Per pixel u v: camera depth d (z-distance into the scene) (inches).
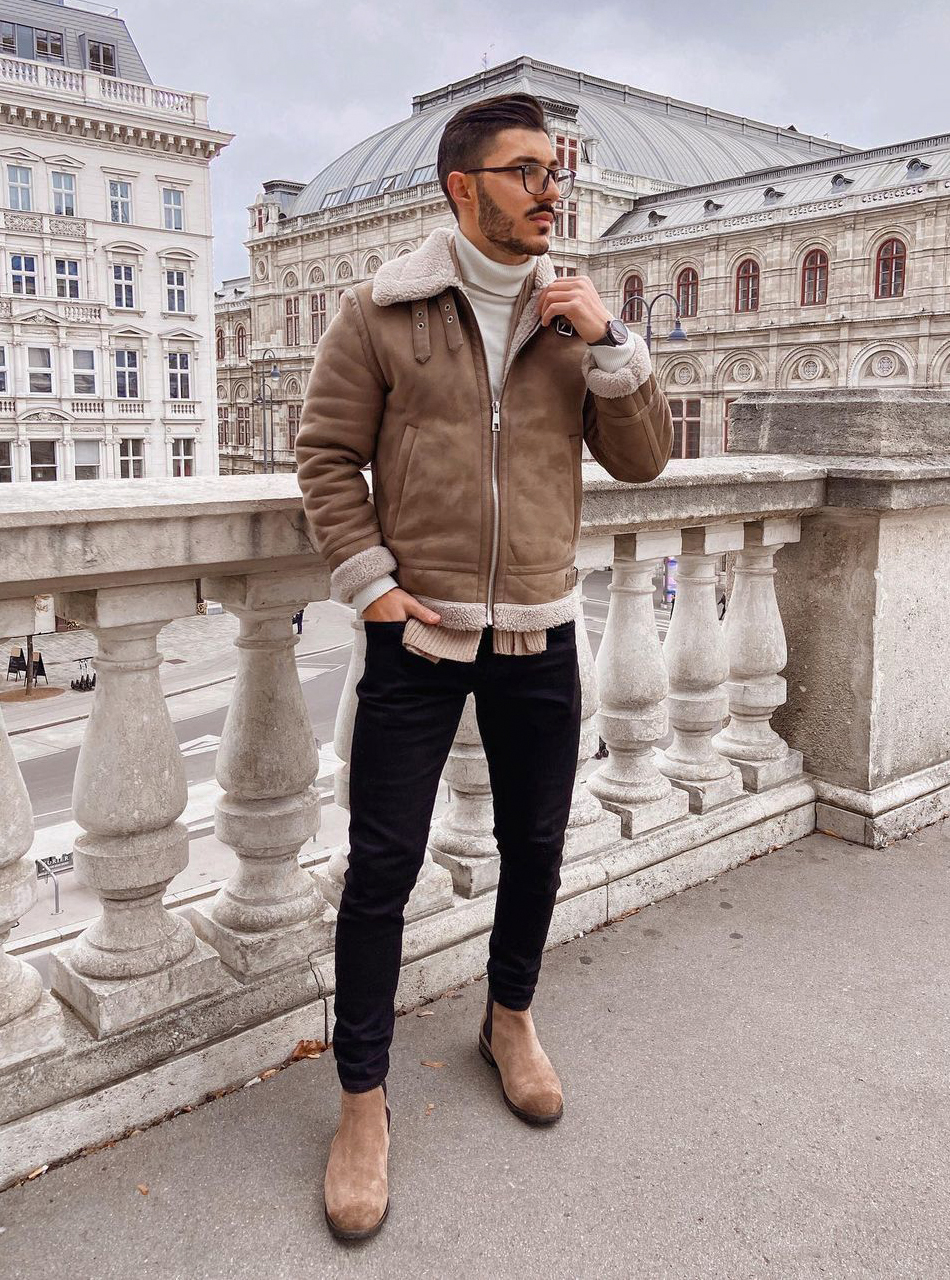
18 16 1791.3
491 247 58.4
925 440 122.2
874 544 118.6
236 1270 59.9
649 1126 72.9
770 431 128.6
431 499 59.9
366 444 60.8
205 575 71.0
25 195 1563.7
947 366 1652.3
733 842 115.4
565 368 61.9
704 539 109.2
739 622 122.3
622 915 103.9
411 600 60.2
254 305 2736.2
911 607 123.9
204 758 844.0
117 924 73.4
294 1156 69.1
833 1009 87.7
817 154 3599.9
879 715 122.0
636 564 104.3
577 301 57.9
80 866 71.2
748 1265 60.7
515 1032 74.8
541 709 66.3
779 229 1801.2
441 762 65.5
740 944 98.6
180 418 1731.1
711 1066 79.8
